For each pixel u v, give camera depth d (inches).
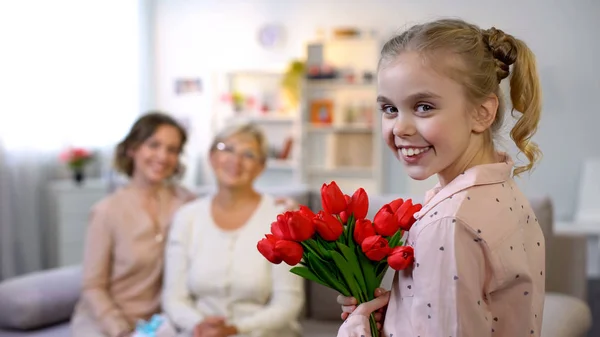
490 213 34.0
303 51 218.8
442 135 33.9
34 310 91.7
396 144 35.5
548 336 69.0
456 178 35.4
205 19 229.3
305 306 94.4
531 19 195.8
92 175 215.8
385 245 36.1
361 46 209.9
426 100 33.9
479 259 33.4
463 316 32.7
